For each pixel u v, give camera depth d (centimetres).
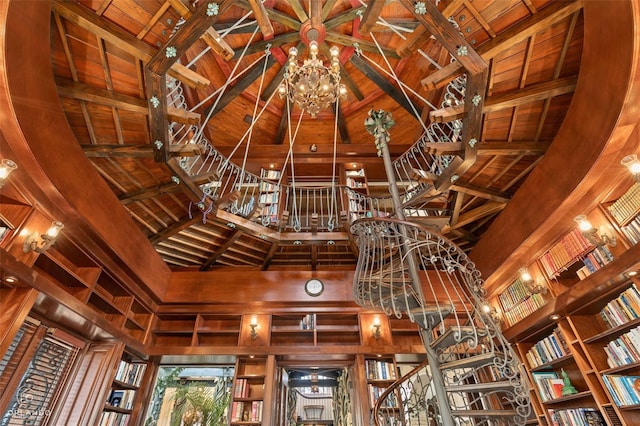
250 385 479
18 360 301
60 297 307
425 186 475
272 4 445
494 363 246
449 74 277
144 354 467
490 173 401
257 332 495
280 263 581
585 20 243
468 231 511
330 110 624
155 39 265
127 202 404
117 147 337
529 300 398
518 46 275
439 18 245
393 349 472
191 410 659
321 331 522
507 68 293
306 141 662
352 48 499
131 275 426
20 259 268
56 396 351
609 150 257
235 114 615
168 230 464
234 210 437
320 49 457
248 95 593
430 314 282
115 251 374
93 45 266
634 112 231
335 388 653
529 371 400
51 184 272
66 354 370
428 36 273
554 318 352
